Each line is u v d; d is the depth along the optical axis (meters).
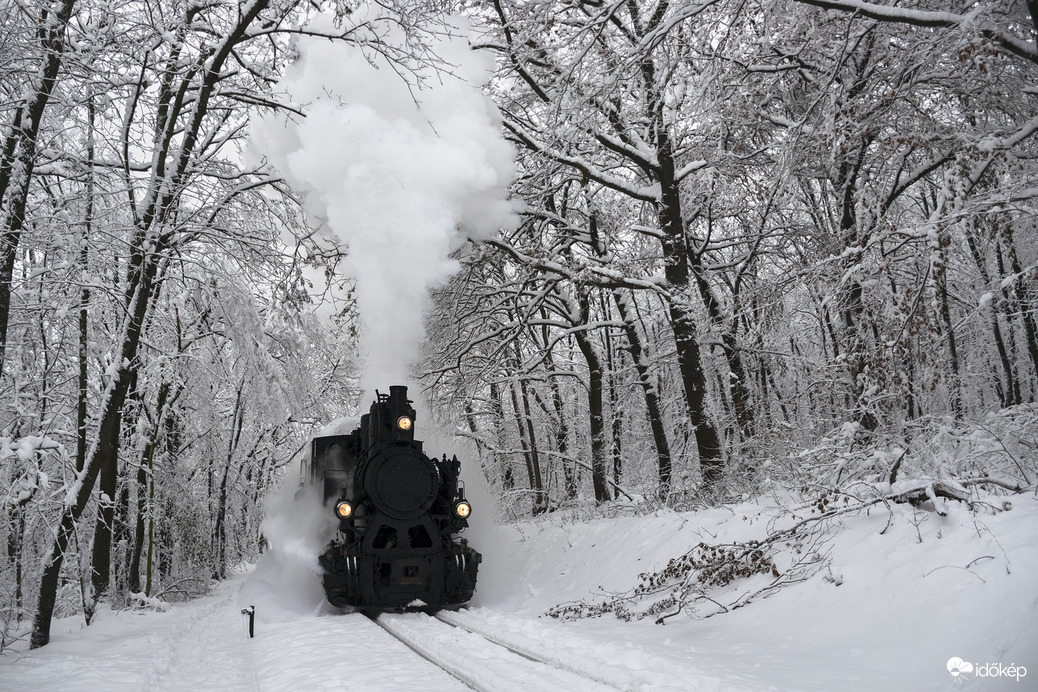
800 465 11.12
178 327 17.14
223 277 15.09
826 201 17.31
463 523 12.44
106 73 11.91
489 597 13.73
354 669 7.51
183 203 14.79
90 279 11.81
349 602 11.79
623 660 7.04
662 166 16.12
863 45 12.34
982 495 7.70
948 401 13.28
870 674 6.11
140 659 9.09
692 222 19.47
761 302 14.95
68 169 12.46
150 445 16.73
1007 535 6.96
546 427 29.72
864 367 10.66
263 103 13.91
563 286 20.50
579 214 20.53
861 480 9.41
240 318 16.22
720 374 21.25
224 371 18.84
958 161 9.06
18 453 9.62
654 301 27.53
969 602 6.50
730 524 11.05
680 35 12.23
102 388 14.60
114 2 11.81
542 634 8.71
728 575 9.52
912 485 8.38
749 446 16.08
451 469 13.10
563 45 13.86
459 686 6.64
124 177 12.19
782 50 12.48
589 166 16.45
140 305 12.36
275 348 18.67
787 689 5.71
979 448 8.73
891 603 7.14
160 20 12.65
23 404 13.43
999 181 9.34
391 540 12.34
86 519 15.31
